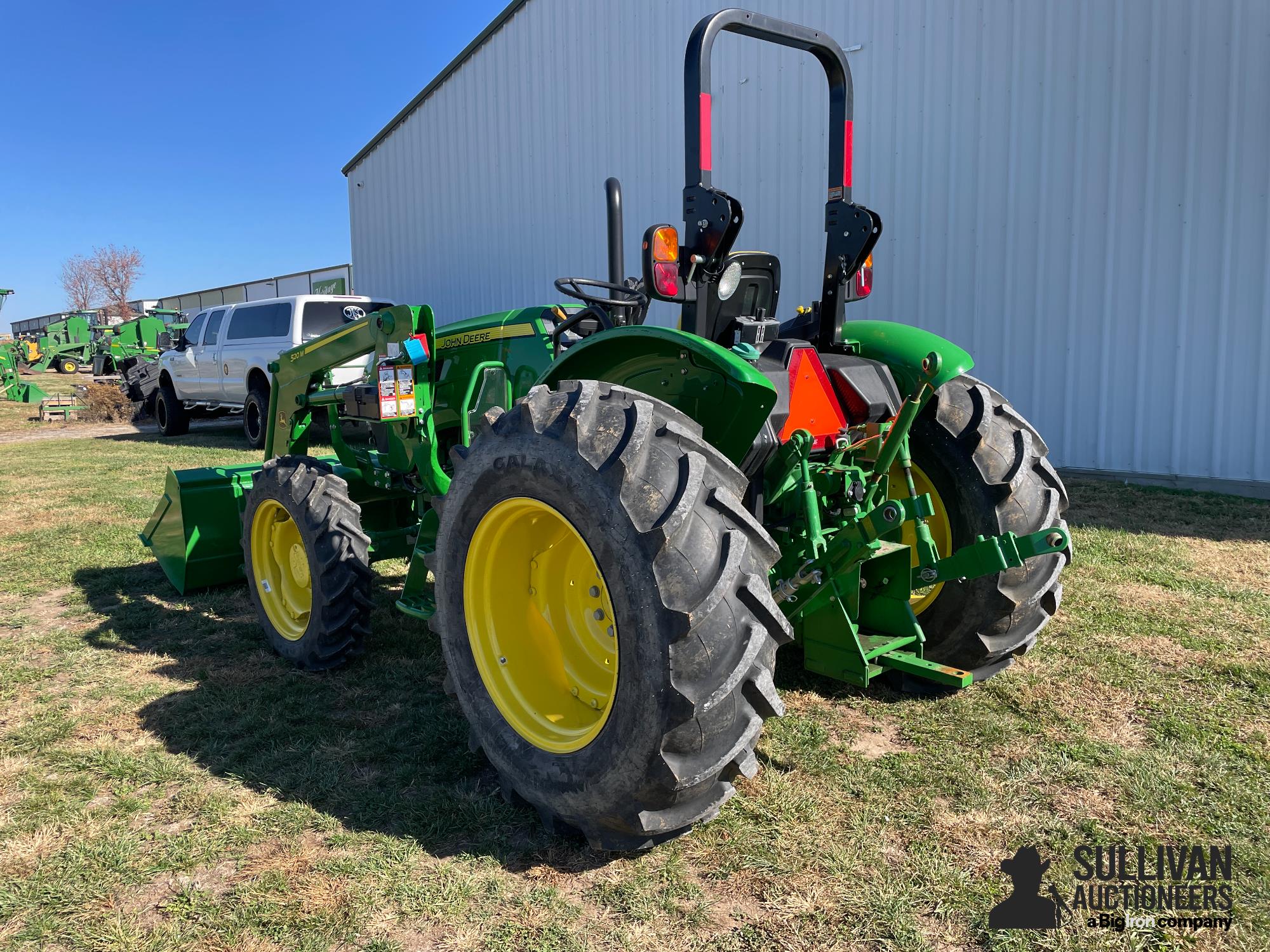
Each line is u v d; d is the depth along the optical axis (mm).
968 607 2855
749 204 8570
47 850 2186
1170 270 6441
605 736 1968
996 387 7281
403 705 3033
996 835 2150
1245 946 1753
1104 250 6680
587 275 10211
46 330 28672
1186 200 6324
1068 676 3088
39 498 6996
